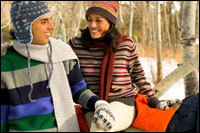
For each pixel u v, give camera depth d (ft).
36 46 4.57
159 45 23.30
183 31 13.12
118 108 5.55
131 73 6.45
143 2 38.63
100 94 5.80
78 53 5.99
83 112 5.80
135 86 6.31
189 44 13.01
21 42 4.41
